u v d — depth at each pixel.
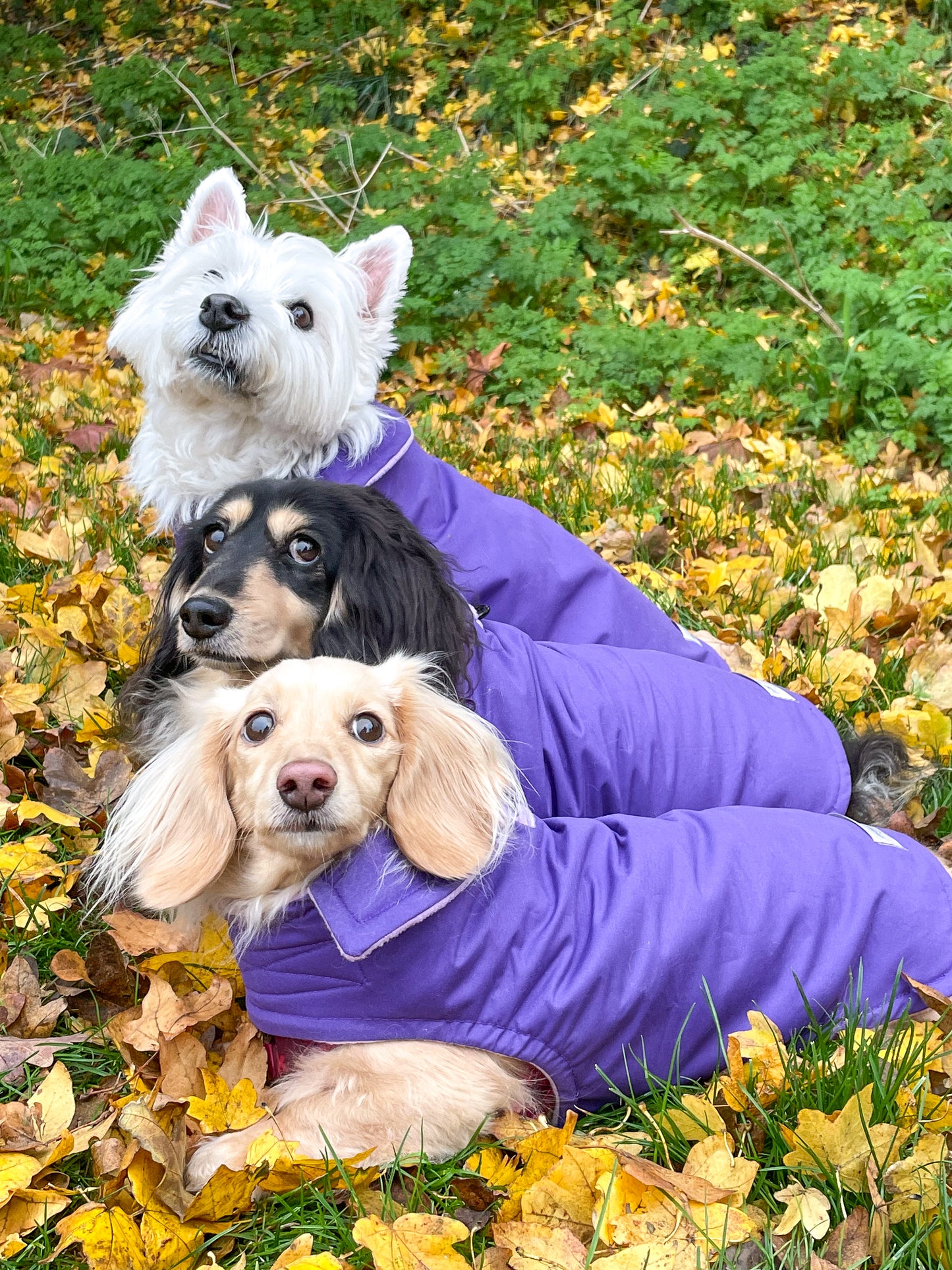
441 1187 0.66
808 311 2.30
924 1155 0.63
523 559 1.05
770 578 1.37
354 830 0.65
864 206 2.41
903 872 0.76
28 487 1.55
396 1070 0.68
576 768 0.87
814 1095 0.69
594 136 2.61
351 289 1.19
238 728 0.68
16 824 0.90
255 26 3.35
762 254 2.40
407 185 2.56
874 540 1.52
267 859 0.69
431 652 0.84
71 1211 0.64
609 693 0.89
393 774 0.67
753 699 0.94
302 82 3.25
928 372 1.94
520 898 0.68
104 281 2.56
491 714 0.85
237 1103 0.69
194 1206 0.61
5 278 2.56
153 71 3.20
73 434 1.82
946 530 1.58
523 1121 0.69
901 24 3.03
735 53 2.99
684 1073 0.72
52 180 2.73
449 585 0.89
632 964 0.69
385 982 0.67
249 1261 0.62
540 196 2.74
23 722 1.02
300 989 0.68
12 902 0.82
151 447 1.18
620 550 1.48
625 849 0.73
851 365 2.01
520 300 2.37
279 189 2.73
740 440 1.90
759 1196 0.64
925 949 0.74
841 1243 0.60
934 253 2.21
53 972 0.77
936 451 1.95
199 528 0.89
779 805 0.90
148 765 0.72
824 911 0.73
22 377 2.17
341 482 1.06
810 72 2.77
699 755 0.90
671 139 2.73
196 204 1.26
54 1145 0.65
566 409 2.04
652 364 2.14
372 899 0.66
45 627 1.10
